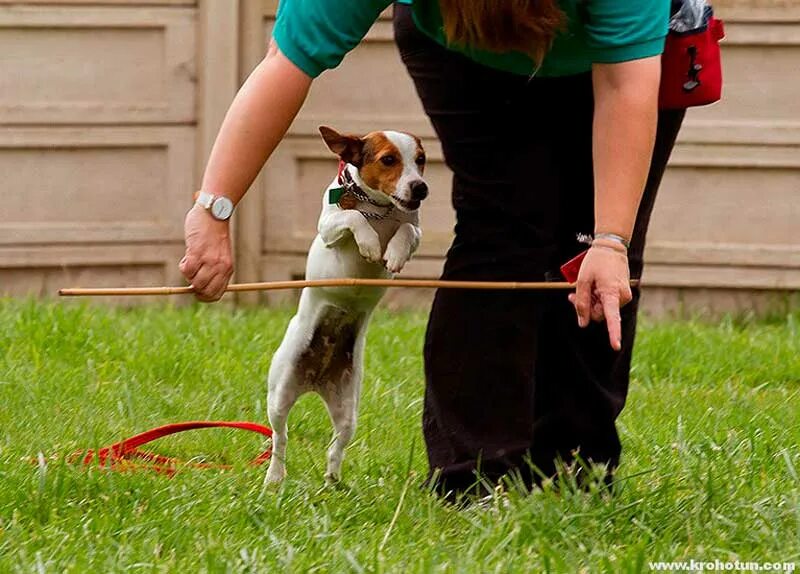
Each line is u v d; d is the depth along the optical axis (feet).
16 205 43.57
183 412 28.35
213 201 17.97
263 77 17.99
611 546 17.61
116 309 39.88
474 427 20.02
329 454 22.03
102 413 27.58
